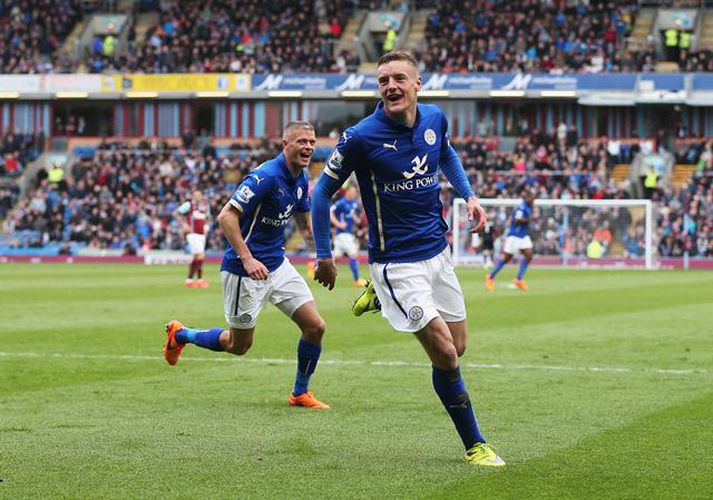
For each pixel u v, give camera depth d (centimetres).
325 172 1039
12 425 1178
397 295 1019
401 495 868
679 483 909
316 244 1060
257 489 888
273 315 2561
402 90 990
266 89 7031
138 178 7012
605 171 6619
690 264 5938
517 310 2797
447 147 1071
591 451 1043
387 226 1022
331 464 986
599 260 5975
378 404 1326
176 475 939
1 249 6762
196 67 7294
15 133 7425
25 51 7575
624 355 1830
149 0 7919
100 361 1745
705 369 1652
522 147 6788
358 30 7375
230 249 1330
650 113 6844
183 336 1396
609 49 6931
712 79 6500
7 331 2212
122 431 1145
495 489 889
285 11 7662
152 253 6469
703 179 6369
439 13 7425
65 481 916
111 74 7188
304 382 1309
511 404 1323
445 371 1001
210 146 7062
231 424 1191
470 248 6003
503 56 6994
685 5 7250
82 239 6719
